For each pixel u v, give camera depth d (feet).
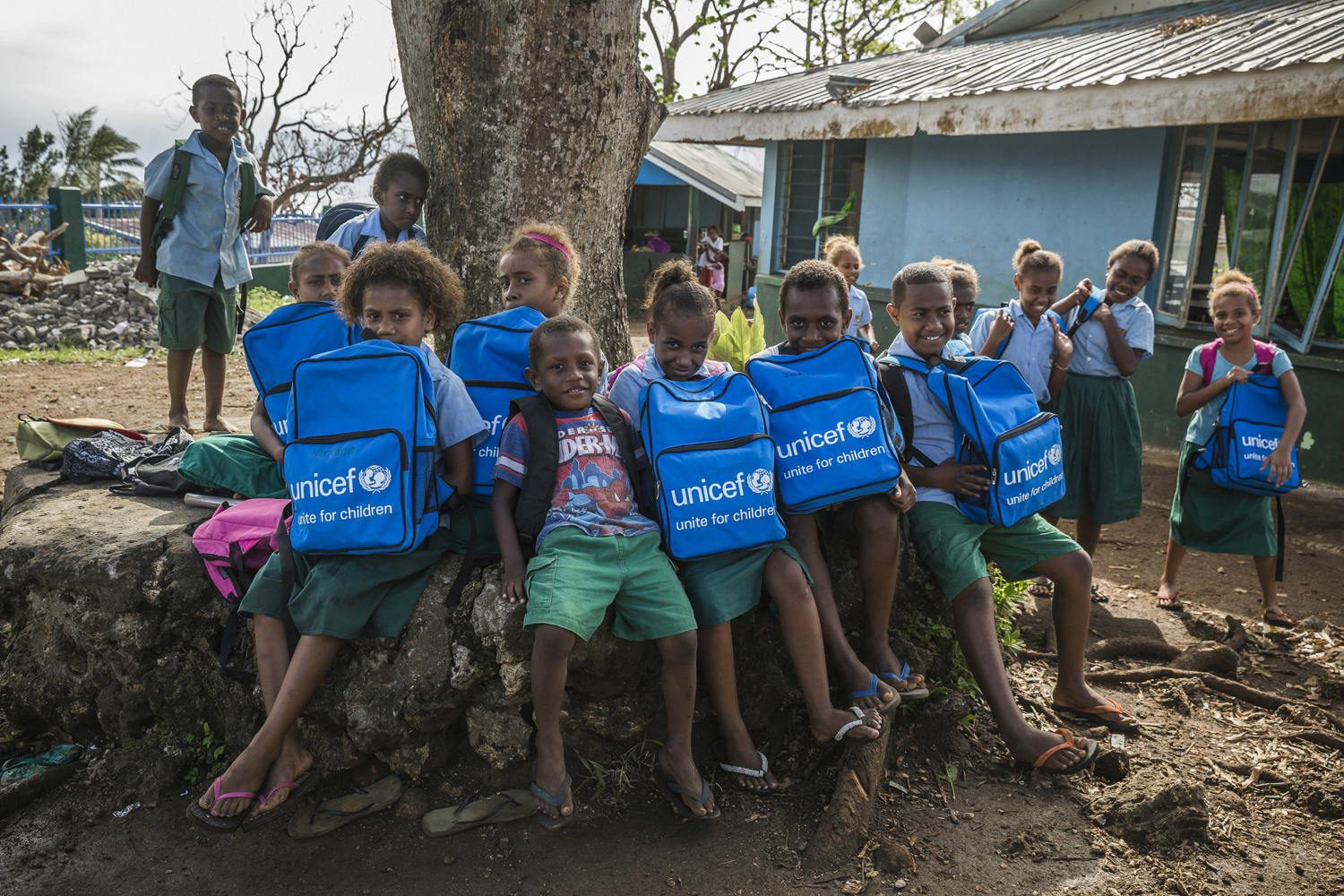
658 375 10.16
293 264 11.57
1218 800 10.37
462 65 12.91
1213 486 15.28
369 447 8.75
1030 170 29.60
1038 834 9.53
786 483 9.77
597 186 13.78
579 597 8.56
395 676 9.36
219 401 16.88
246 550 9.83
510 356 10.34
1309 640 14.85
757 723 10.48
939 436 10.83
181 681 10.24
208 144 15.89
